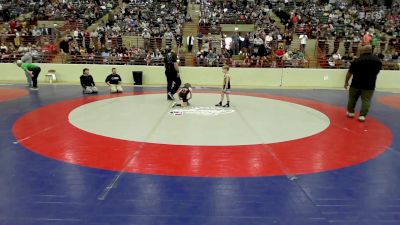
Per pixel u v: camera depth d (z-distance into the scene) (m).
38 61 18.36
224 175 5.43
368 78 9.09
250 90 15.92
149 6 28.53
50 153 6.36
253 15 26.19
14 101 11.73
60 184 5.00
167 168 5.68
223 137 7.58
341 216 4.21
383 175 5.57
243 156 6.34
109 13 27.36
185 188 4.92
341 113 10.61
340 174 5.57
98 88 15.49
